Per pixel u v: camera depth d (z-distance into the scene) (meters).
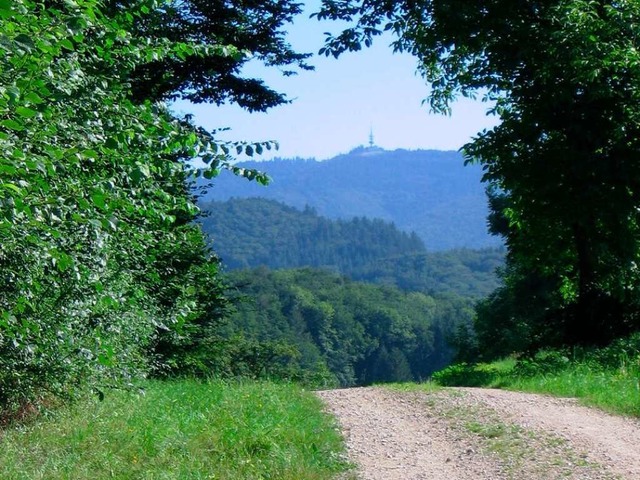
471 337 42.62
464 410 11.79
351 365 139.25
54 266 7.50
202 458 8.20
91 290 8.25
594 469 8.13
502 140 21.56
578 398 12.91
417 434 10.46
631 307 21.72
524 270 37.16
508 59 20.47
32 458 8.02
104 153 7.11
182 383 13.97
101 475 7.53
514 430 10.16
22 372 8.38
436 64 24.31
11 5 5.36
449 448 9.64
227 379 15.48
